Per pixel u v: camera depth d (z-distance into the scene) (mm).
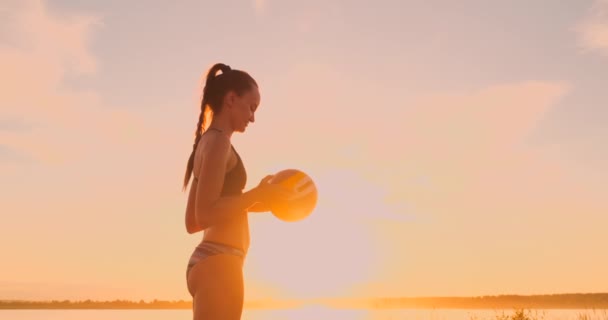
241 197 2777
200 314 2789
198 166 2957
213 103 3051
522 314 11820
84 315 139750
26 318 126000
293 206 3104
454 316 47688
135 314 144250
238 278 2865
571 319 20547
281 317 109000
